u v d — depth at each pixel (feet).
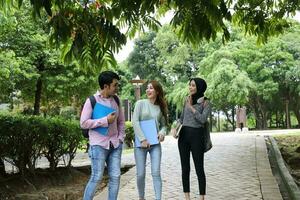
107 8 17.21
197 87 20.86
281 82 107.55
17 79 64.75
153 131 20.08
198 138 20.66
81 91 74.64
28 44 64.59
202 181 20.72
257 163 32.91
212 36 17.67
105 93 18.43
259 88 104.17
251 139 53.36
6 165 32.89
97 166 18.07
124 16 17.84
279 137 55.98
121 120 18.98
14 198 24.84
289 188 23.57
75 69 69.97
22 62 62.13
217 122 132.87
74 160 46.93
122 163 38.14
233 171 30.01
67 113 90.99
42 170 29.96
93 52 16.67
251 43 103.45
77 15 16.58
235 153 39.22
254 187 24.75
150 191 24.90
